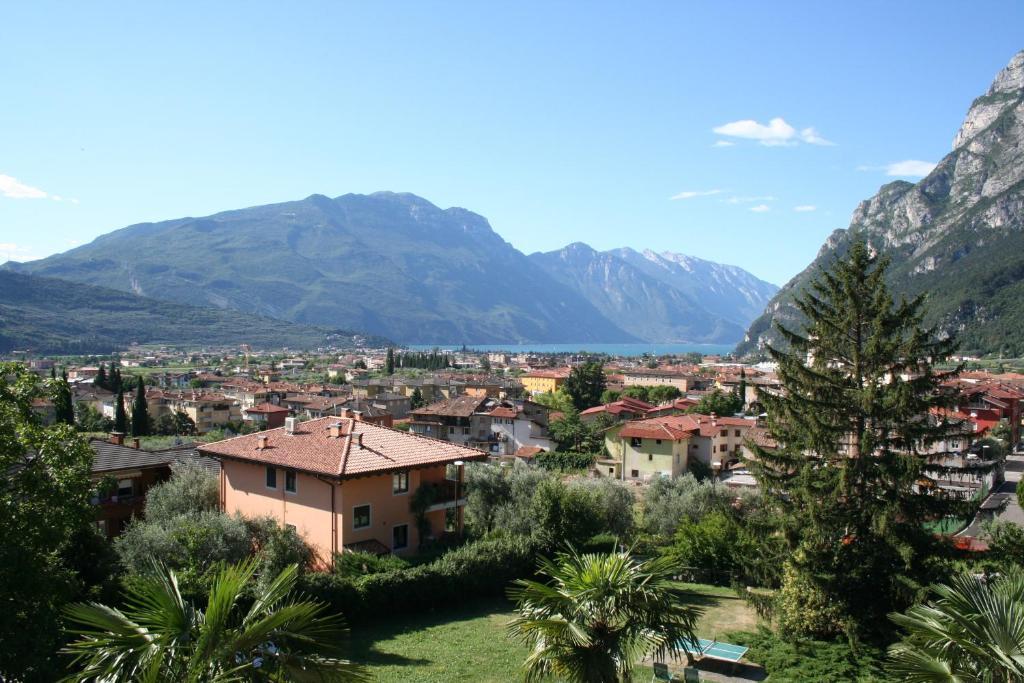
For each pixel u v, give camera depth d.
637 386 181.62
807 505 30.62
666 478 60.62
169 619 12.76
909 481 29.00
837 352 32.12
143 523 37.72
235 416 157.50
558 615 17.17
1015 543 28.73
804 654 28.00
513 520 44.50
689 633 17.70
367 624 33.38
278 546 35.16
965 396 31.38
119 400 107.44
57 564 21.11
